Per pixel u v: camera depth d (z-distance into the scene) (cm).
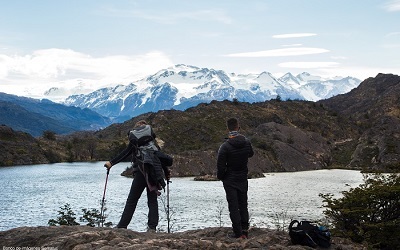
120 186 8681
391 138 13762
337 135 19525
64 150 19400
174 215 4234
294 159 13350
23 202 6362
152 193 1065
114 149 19700
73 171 13188
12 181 10094
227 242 941
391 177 1883
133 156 1059
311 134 16262
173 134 17562
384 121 15950
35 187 8756
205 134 17600
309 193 6650
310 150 14850
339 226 1817
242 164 995
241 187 998
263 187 7738
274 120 19788
